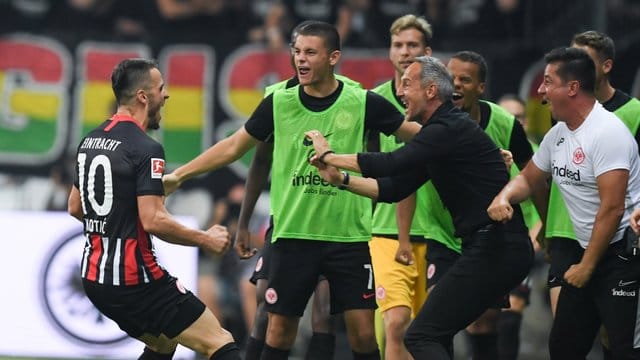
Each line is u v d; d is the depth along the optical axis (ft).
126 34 141.79
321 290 96.94
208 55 140.77
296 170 84.99
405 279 96.84
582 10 141.08
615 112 90.43
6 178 139.64
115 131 81.05
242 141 86.17
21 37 141.49
